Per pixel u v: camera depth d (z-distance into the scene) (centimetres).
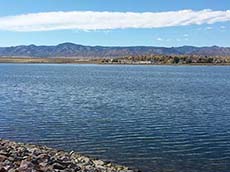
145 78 17338
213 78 17688
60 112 5762
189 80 15950
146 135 4059
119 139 3841
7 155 1933
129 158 3120
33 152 2294
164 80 15888
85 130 4300
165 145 3603
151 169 2820
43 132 4175
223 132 4262
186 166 2925
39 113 5638
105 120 5016
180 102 7388
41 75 19162
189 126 4634
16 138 3853
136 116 5400
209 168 2886
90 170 2094
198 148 3503
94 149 3416
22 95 8594
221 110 6162
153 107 6519
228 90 10638
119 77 18075
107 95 8756
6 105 6638
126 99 7869
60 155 2670
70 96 8456
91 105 6738
